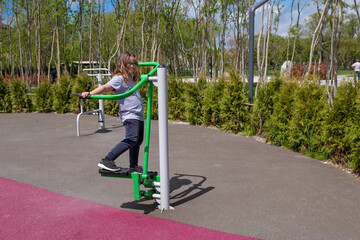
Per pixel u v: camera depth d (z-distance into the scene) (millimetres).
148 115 3289
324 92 5664
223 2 14555
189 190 3898
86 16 21641
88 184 4176
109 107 11352
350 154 4750
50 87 12680
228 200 3568
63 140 7188
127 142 3367
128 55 3418
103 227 2936
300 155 5641
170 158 5465
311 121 5594
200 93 9156
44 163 5266
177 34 31328
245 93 8047
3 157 5711
